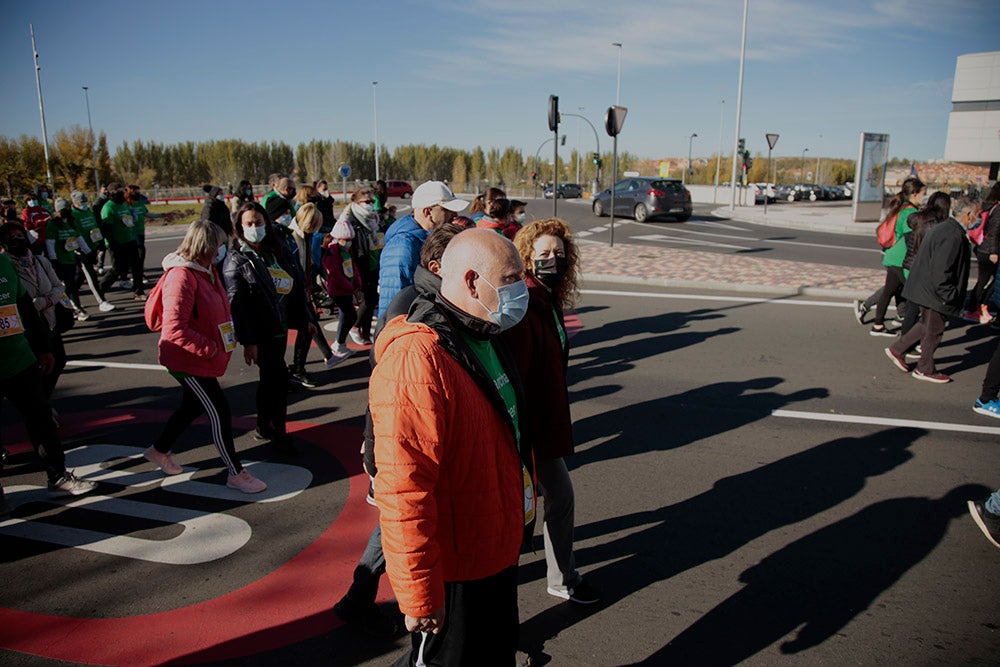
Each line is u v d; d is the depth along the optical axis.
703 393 6.24
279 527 3.87
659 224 24.84
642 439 5.18
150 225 29.58
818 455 4.87
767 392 6.25
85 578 3.37
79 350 8.04
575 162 95.31
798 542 3.73
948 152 33.84
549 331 2.90
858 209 24.66
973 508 3.80
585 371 7.00
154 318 4.08
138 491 4.32
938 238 6.23
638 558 3.58
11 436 5.31
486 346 2.16
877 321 8.29
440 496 1.95
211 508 4.09
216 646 2.87
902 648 2.88
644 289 11.53
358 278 7.24
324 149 85.44
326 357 7.13
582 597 3.18
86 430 5.41
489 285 2.02
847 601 3.21
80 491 4.23
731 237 20.02
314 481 4.46
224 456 4.18
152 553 3.60
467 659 2.05
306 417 5.69
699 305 10.16
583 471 4.64
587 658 2.83
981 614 3.11
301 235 7.01
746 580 3.38
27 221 11.03
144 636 2.93
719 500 4.21
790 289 11.05
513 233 6.93
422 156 93.19
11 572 3.43
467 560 1.99
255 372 7.04
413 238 3.86
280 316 4.70
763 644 2.91
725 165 85.19
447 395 1.88
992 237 8.82
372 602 2.93
